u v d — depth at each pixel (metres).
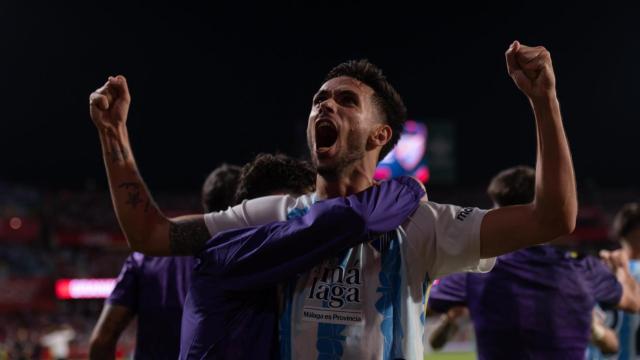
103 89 2.29
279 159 3.30
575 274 3.81
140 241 2.28
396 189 2.21
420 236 2.21
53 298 34.94
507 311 3.75
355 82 2.43
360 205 2.10
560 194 2.02
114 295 3.93
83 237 40.94
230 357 2.09
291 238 2.07
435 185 50.66
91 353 3.91
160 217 2.31
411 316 2.14
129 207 2.26
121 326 3.93
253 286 2.10
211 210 3.80
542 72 2.02
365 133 2.37
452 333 4.49
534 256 3.78
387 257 2.16
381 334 2.09
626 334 4.84
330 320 2.10
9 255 38.38
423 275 2.22
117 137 2.30
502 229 2.13
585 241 42.31
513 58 2.08
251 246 2.12
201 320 2.13
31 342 23.81
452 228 2.20
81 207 45.22
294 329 2.12
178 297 3.76
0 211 41.69
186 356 2.14
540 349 3.71
